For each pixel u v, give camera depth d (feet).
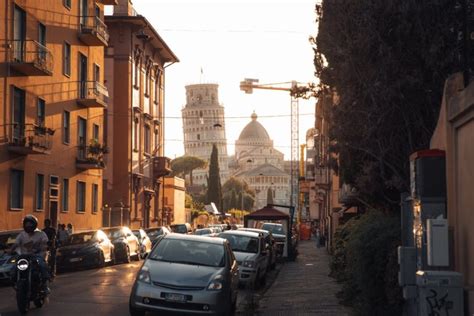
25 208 116.88
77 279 89.04
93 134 155.22
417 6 42.78
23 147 110.32
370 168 52.06
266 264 90.74
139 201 202.28
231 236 89.66
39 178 124.47
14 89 111.24
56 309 56.85
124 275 96.84
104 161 158.71
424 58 43.45
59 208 134.31
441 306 32.78
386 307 44.19
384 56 44.50
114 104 189.88
